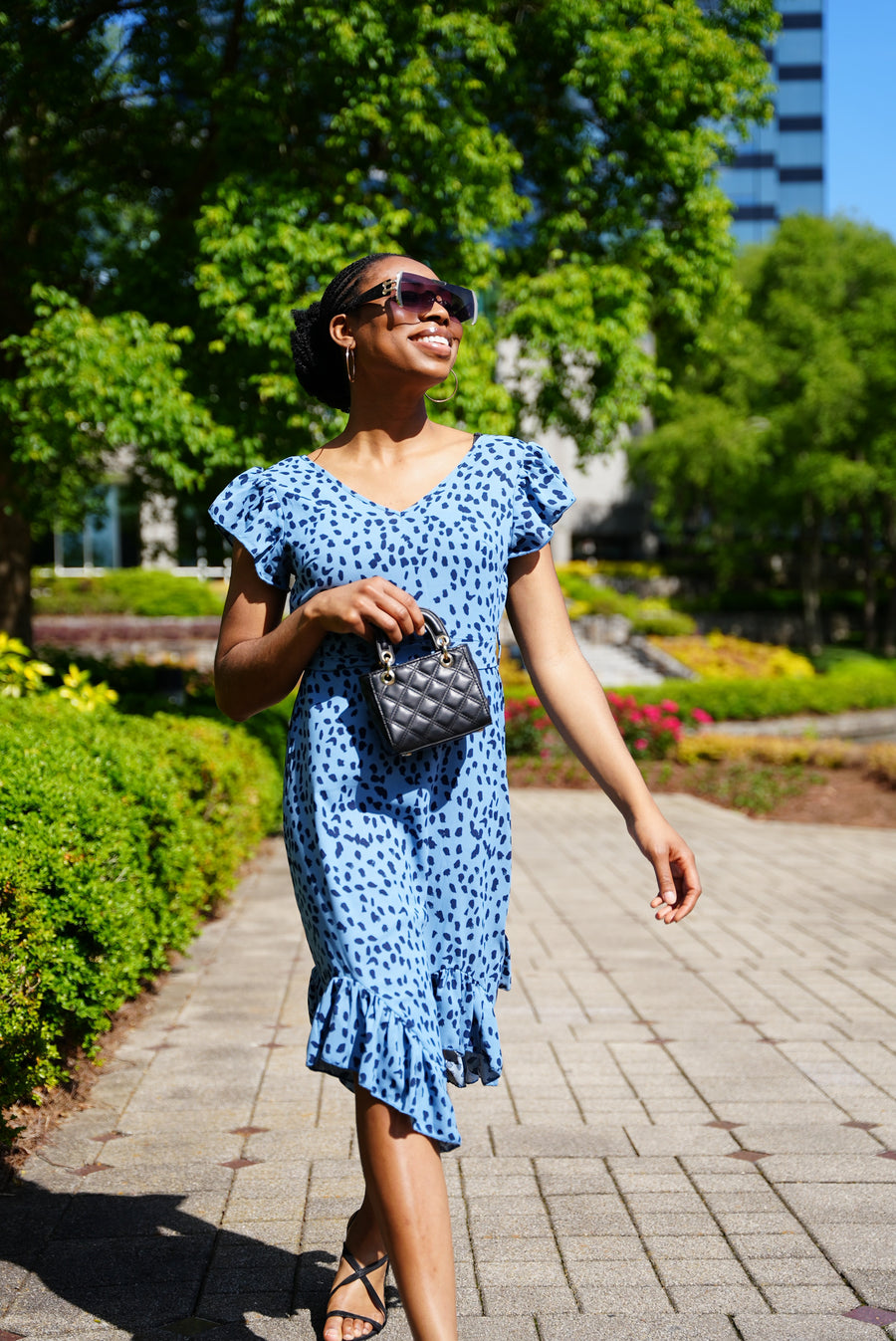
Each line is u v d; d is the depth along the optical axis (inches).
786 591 1660.9
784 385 1332.4
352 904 80.0
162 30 409.4
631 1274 107.4
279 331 358.9
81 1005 146.2
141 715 337.7
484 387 383.2
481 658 84.2
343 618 75.8
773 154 2726.4
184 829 206.4
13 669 265.0
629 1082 164.1
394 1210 74.1
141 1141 141.3
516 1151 138.8
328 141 390.9
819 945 253.1
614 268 423.5
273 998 207.9
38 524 553.6
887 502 1459.2
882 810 506.9
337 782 81.7
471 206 389.4
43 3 365.7
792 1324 98.3
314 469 87.4
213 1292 103.4
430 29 378.3
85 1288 104.1
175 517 524.4
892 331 1295.5
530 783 593.9
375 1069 75.6
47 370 351.9
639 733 649.0
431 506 84.7
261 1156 136.8
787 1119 149.5
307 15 358.9
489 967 86.7
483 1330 97.1
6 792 147.2
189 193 423.8
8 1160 133.6
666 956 242.4
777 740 665.6
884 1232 116.4
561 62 435.8
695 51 415.2
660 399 522.3
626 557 1808.6
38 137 416.5
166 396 352.2
